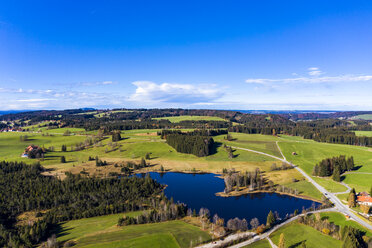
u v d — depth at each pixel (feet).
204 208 383.86
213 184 510.17
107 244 252.83
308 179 507.30
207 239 272.92
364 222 312.50
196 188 486.38
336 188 451.53
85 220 337.93
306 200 407.85
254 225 306.35
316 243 262.67
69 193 407.44
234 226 301.63
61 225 322.75
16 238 268.21
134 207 375.25
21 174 479.82
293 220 326.03
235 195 440.86
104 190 424.05
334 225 293.64
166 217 335.26
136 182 458.91
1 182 435.94
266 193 447.83
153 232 284.00
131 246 249.75
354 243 232.53
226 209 380.17
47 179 460.14
